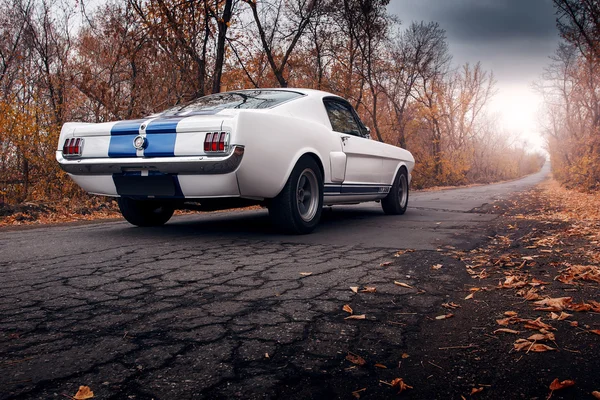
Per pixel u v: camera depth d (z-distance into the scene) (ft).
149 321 6.20
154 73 30.01
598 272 8.94
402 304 7.14
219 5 33.35
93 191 14.30
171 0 29.68
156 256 10.72
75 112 33.47
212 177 12.05
